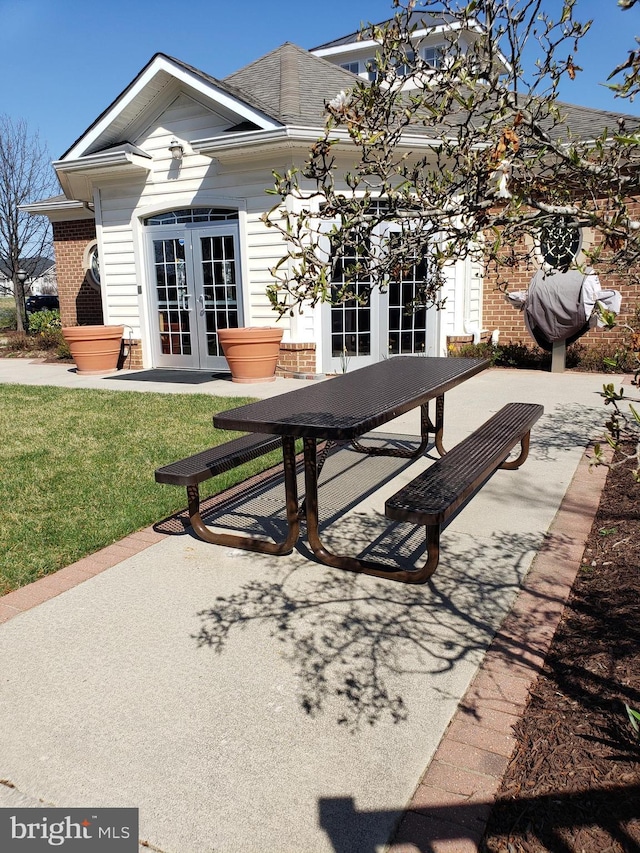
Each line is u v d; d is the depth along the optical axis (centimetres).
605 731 221
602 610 307
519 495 473
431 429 593
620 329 1076
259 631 300
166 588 345
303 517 443
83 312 1630
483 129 231
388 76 242
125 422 734
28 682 264
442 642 287
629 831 182
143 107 1112
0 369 1321
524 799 196
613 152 221
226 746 225
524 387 909
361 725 234
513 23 205
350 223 233
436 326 1146
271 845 185
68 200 1558
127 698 253
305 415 348
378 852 181
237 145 966
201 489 506
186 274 1172
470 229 228
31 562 373
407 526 424
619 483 489
